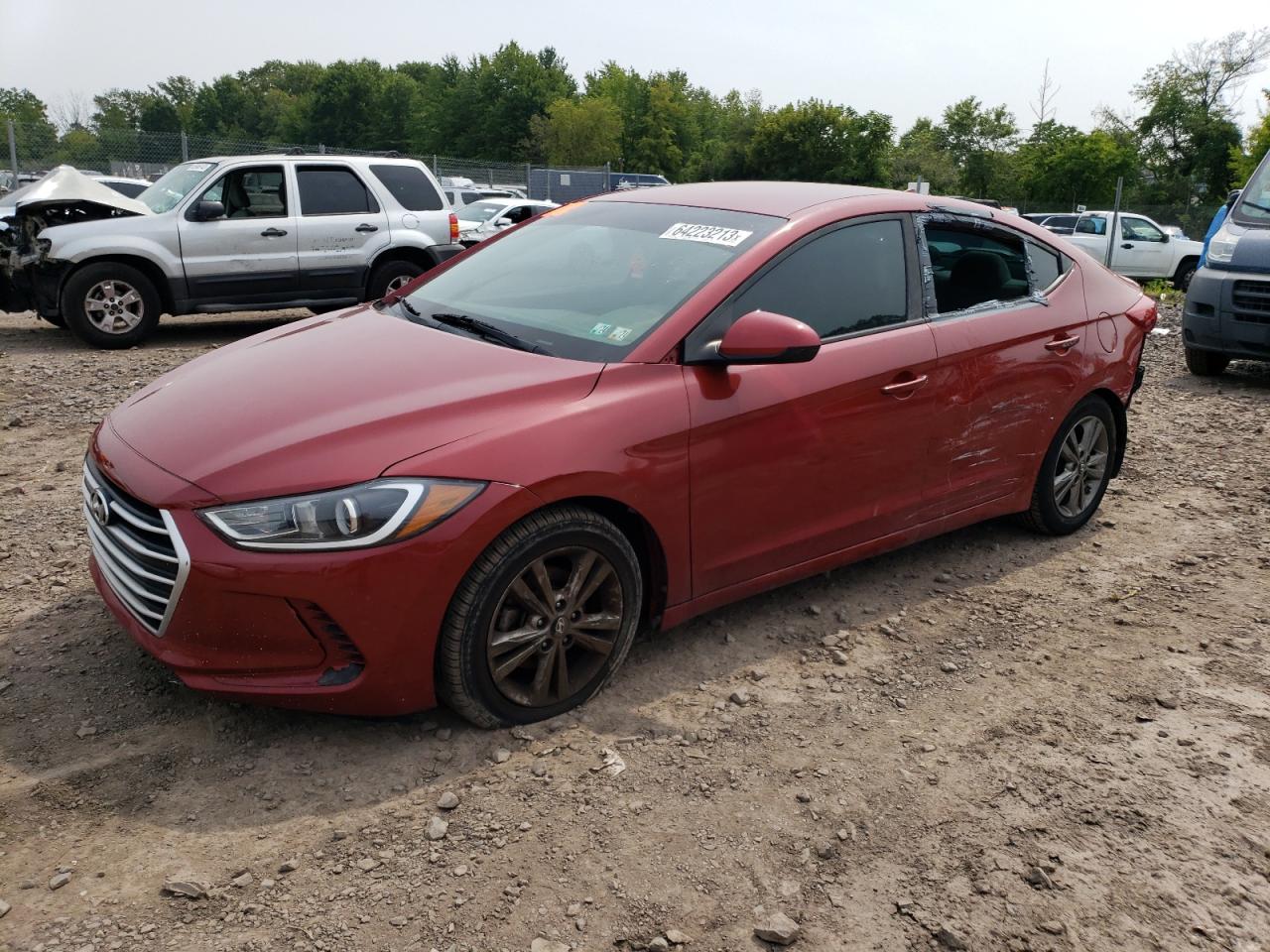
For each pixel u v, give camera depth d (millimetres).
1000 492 4531
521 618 3082
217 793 2820
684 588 3455
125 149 19906
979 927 2426
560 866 2576
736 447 3430
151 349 9758
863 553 4039
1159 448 6672
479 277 4117
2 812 2699
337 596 2748
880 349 3846
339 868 2541
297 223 10477
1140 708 3455
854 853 2674
